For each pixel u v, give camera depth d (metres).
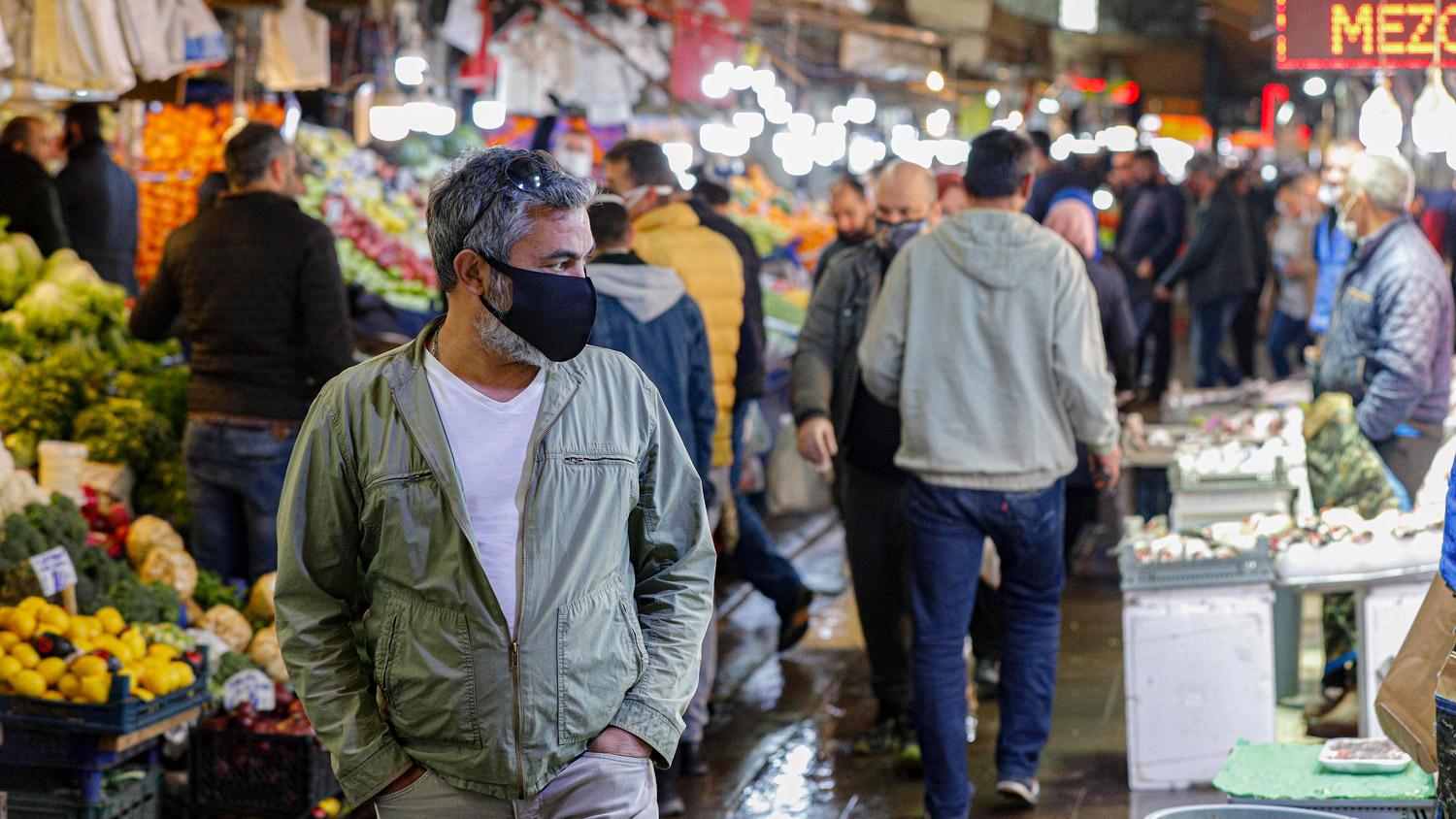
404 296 9.50
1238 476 6.20
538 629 2.69
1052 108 20.97
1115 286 7.25
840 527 10.45
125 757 4.50
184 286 5.70
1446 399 5.93
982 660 6.36
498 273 2.62
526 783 2.71
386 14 9.23
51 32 6.81
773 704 6.48
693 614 2.92
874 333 4.90
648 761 2.86
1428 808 3.82
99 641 4.60
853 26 14.96
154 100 8.41
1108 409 4.75
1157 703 5.20
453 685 2.69
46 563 4.66
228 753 4.84
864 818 5.11
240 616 5.53
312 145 9.88
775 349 9.44
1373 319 5.88
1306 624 7.46
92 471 6.08
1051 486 4.84
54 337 6.62
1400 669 3.25
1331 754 4.11
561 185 2.65
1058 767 5.50
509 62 11.68
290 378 5.68
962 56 16.69
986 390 4.77
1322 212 14.01
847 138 17.69
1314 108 24.38
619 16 11.89
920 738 4.86
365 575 2.79
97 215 8.37
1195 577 5.16
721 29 12.25
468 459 2.71
